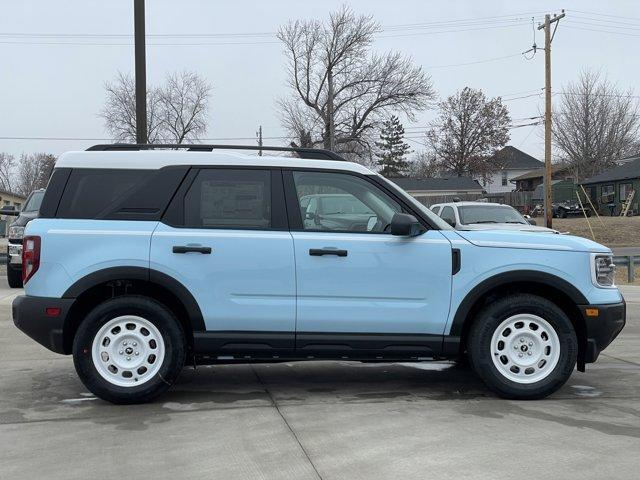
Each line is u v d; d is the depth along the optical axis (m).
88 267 5.02
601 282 5.36
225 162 5.28
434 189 61.12
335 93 49.91
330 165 5.38
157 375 5.11
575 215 42.53
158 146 5.50
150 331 5.13
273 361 5.55
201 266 5.10
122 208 5.15
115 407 5.15
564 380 5.27
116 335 5.11
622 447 4.22
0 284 14.27
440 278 5.21
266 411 5.04
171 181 5.21
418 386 5.89
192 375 6.32
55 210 5.14
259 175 5.29
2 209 13.82
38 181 91.88
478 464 3.91
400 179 62.72
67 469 3.86
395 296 5.19
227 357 5.21
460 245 5.24
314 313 5.16
